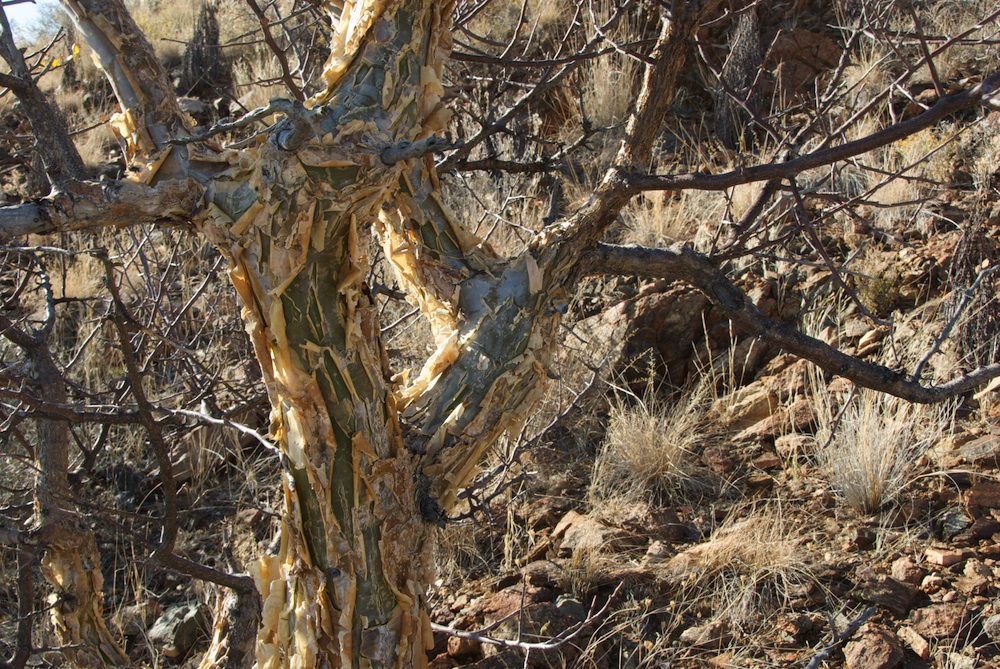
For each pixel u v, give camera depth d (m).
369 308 1.39
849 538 3.33
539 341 1.49
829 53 5.41
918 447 3.64
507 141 5.23
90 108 6.34
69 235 4.19
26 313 3.11
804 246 4.59
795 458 3.72
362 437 1.34
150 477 3.84
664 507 3.60
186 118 1.28
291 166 1.20
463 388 1.46
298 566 1.39
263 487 3.85
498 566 3.40
